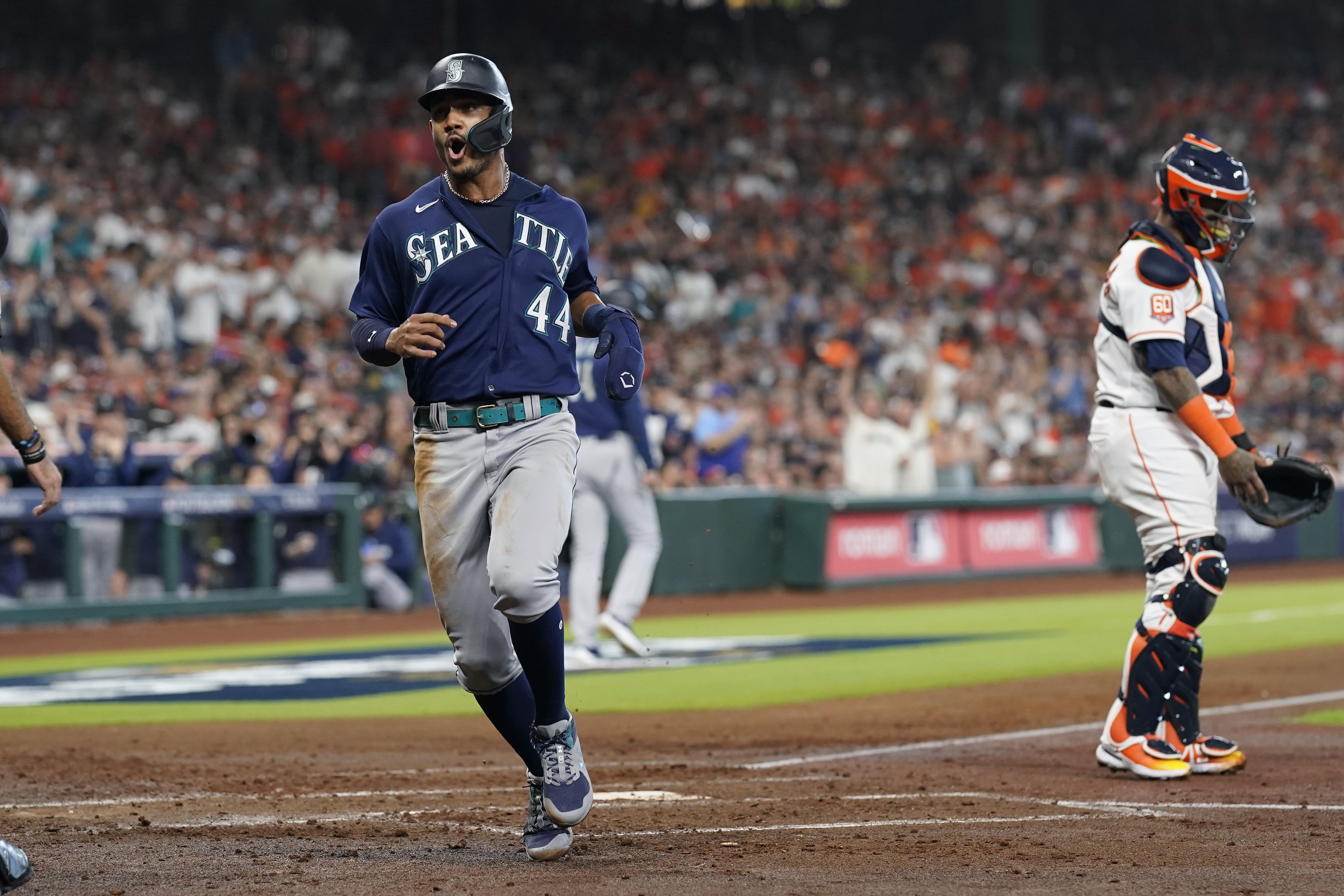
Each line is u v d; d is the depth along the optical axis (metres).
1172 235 22.70
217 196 87.88
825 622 55.31
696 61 131.12
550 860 16.23
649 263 88.00
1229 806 19.78
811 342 88.19
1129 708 22.55
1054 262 113.31
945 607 62.25
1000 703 32.47
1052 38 147.75
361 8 116.50
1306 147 135.75
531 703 16.64
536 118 112.75
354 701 34.31
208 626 55.56
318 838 17.78
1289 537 86.25
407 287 16.66
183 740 27.81
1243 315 110.06
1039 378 90.62
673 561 65.88
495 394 16.25
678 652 43.97
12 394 14.90
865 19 141.50
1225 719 29.12
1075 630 50.91
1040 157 127.19
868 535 71.00
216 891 14.66
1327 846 16.91
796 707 32.31
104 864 16.09
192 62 106.69
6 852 13.81
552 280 16.64
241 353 70.19
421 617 59.75
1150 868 15.66
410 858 16.44
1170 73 147.62
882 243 108.50
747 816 19.27
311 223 87.25
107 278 69.94
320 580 59.12
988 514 76.12
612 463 38.94
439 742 27.52
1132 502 23.03
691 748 26.47
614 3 128.38
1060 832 17.91
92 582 54.22
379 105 105.62
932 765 23.98
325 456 60.16
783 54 135.75
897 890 14.57
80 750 26.31
